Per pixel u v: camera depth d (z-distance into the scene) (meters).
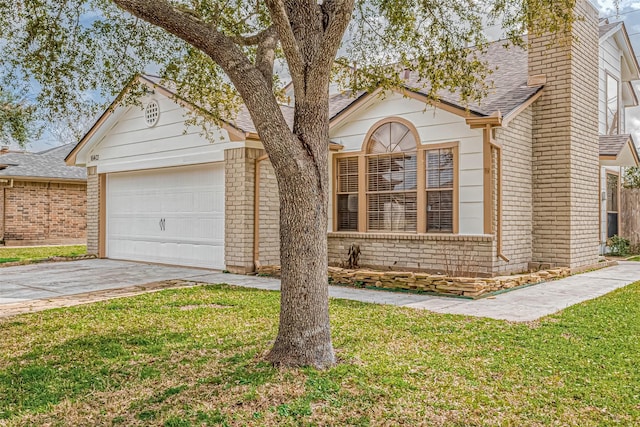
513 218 10.18
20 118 11.89
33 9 6.36
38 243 20.61
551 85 10.80
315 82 4.38
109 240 14.81
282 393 3.75
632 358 4.50
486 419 3.34
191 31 4.27
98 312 6.71
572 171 10.59
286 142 4.28
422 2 7.02
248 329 5.70
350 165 11.51
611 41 14.69
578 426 3.22
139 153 13.45
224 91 8.03
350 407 3.52
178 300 7.55
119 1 4.19
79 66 6.96
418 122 10.32
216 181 11.59
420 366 4.34
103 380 4.10
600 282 9.34
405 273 8.54
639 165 13.84
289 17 4.67
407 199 10.54
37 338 5.41
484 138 9.01
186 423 3.29
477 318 6.19
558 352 4.69
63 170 21.91
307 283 4.37
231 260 11.06
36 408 3.55
